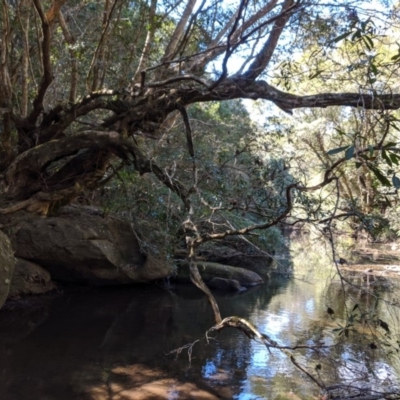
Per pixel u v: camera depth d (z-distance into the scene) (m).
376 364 7.52
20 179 9.75
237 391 6.44
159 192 11.57
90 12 12.62
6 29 9.47
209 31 10.67
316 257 18.78
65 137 9.34
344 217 5.72
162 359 7.52
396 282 13.94
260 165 6.83
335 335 8.94
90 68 10.28
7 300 10.23
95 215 12.41
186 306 11.24
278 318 10.21
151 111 9.36
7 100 9.85
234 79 8.74
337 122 15.48
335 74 8.86
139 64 10.93
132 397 6.12
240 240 14.51
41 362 7.12
